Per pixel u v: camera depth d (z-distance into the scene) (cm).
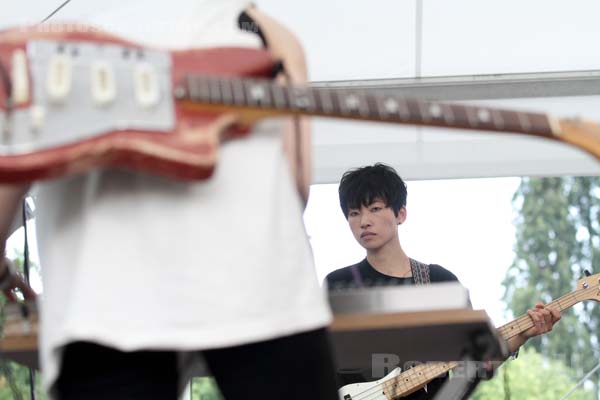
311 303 155
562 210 699
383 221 548
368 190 550
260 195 156
